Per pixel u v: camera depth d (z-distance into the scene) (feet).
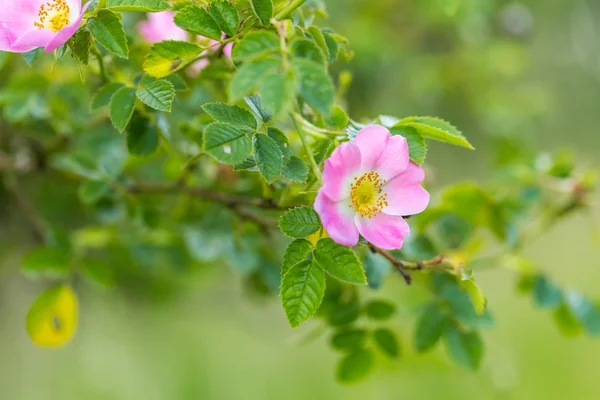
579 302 3.42
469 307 3.20
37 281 5.12
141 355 6.13
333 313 3.20
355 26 5.25
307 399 6.11
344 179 2.73
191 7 2.77
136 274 4.65
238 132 2.74
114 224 3.68
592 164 8.03
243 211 3.42
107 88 2.93
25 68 3.64
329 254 2.75
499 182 3.62
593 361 7.00
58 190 4.20
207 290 5.55
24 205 3.78
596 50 8.09
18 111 3.44
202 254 3.51
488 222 3.37
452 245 3.43
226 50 2.99
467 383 5.69
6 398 5.45
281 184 2.98
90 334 6.09
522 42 5.93
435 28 5.78
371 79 5.41
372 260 3.18
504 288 7.55
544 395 6.60
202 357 6.22
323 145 2.83
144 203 3.57
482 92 5.72
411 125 2.84
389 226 2.77
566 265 7.86
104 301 5.26
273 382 6.22
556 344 7.05
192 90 3.14
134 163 3.44
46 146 3.63
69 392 5.65
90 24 2.79
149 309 5.49
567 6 7.61
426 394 5.84
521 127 5.54
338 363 3.25
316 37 2.84
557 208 3.58
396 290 3.65
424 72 5.66
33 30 2.78
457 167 6.44
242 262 3.52
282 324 6.51
